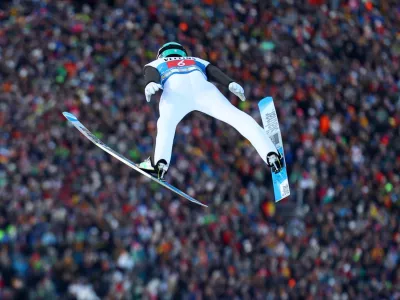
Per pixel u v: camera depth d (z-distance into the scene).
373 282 65.94
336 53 90.62
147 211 60.56
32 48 72.25
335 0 96.12
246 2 90.56
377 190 75.38
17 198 57.06
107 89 71.12
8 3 77.19
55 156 62.09
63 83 69.94
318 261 64.44
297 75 84.56
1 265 52.88
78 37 75.56
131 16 81.19
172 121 28.28
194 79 28.28
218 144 71.38
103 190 60.53
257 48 86.25
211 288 57.25
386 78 91.12
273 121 30.17
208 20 86.38
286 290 60.75
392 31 98.50
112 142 66.38
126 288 55.28
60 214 57.06
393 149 82.06
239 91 27.98
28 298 52.44
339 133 79.75
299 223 66.94
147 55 77.50
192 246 59.38
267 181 70.19
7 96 66.44
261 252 62.53
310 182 71.50
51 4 78.19
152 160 28.38
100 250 56.53
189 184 65.94
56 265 54.31
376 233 70.38
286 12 91.81
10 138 62.44
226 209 64.31
